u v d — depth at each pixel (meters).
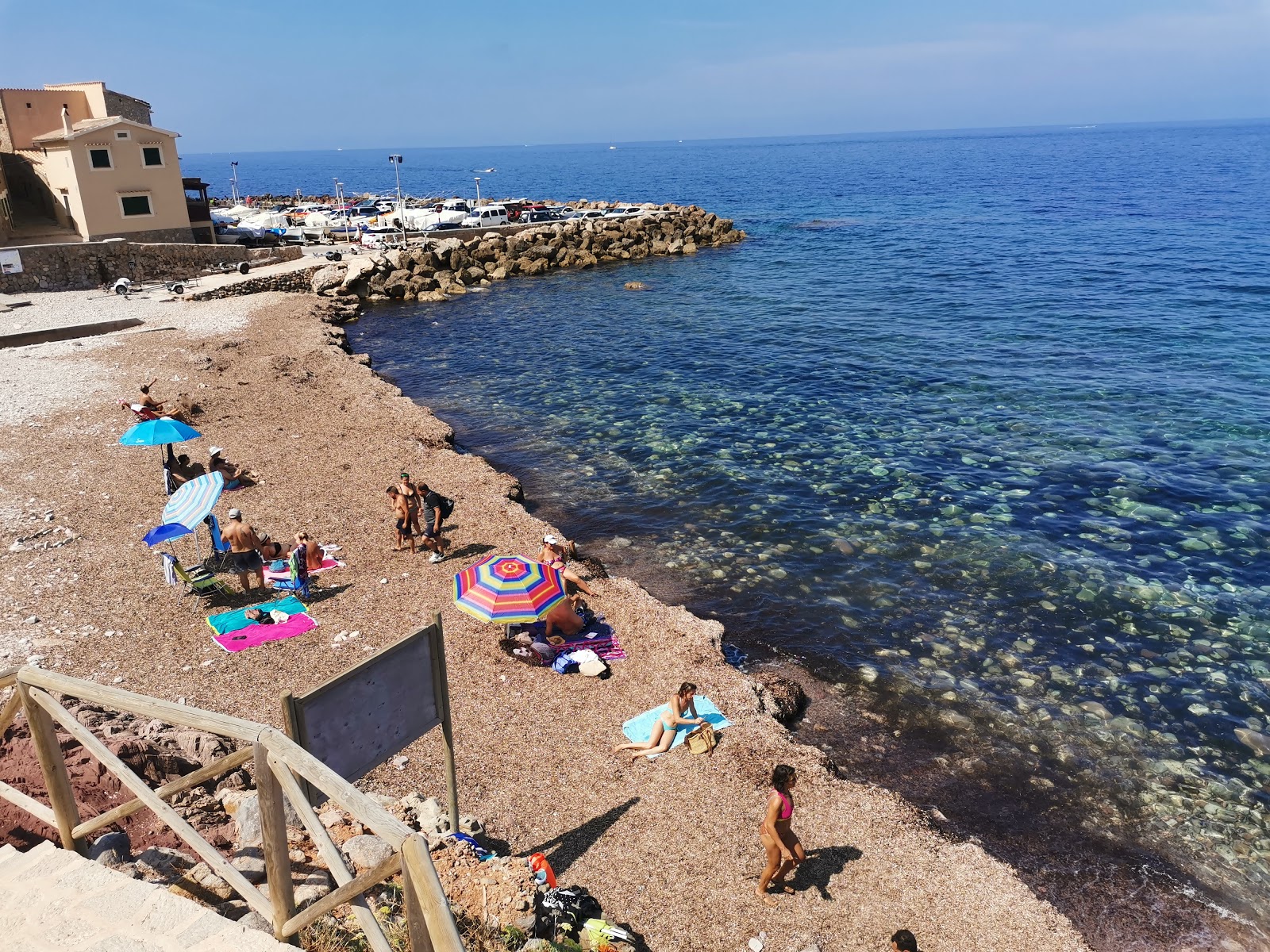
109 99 63.16
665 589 20.33
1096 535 22.34
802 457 28.06
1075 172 167.12
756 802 12.77
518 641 16.61
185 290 52.53
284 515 22.41
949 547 21.91
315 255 64.31
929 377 36.47
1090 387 34.31
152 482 24.39
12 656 15.72
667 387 36.34
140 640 16.48
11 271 52.12
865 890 11.27
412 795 11.81
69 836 7.11
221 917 6.07
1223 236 74.12
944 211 103.00
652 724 14.43
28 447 26.94
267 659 15.91
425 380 38.88
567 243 72.69
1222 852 12.87
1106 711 15.93
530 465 28.20
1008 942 10.56
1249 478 25.38
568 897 9.94
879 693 16.52
